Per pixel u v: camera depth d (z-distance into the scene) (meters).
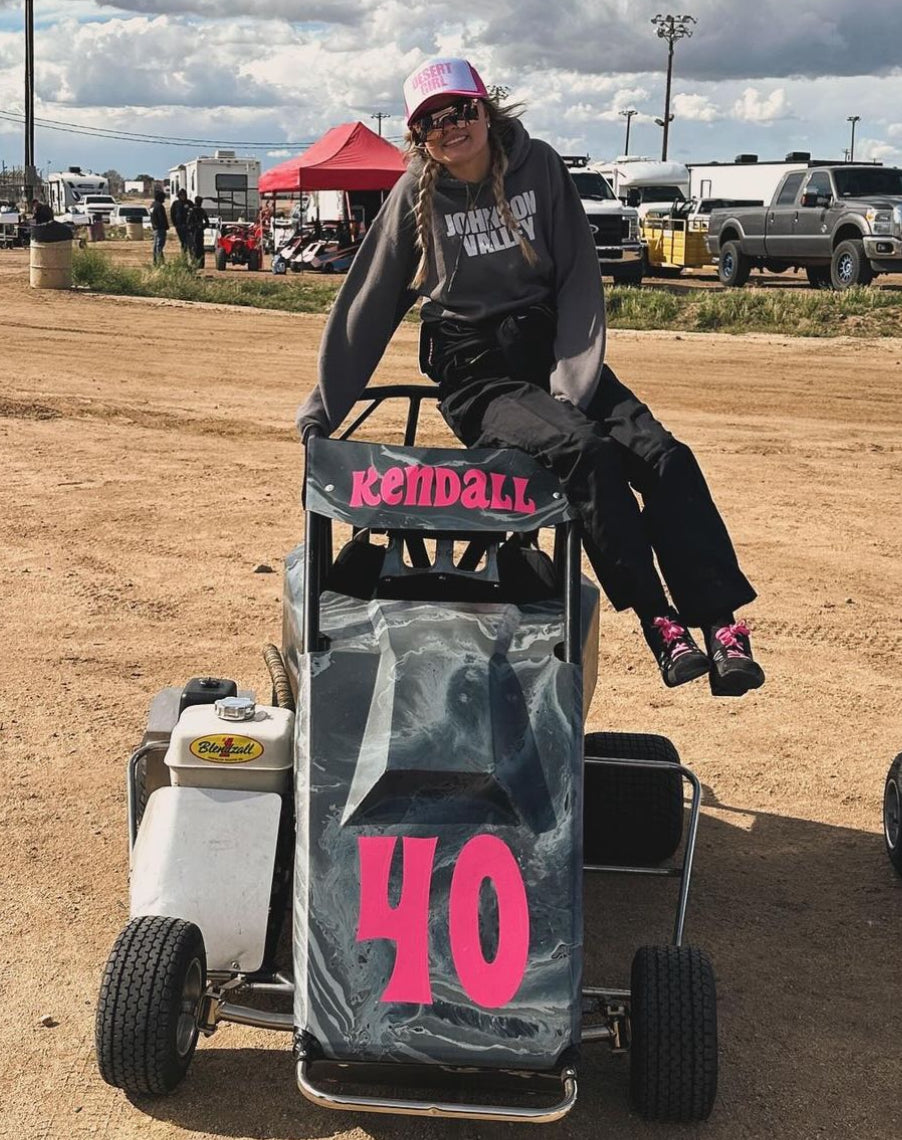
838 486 11.61
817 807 5.78
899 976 4.54
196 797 3.94
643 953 3.63
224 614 7.85
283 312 24.30
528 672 3.81
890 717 6.74
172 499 10.46
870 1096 3.89
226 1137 3.62
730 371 17.86
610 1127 3.69
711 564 4.04
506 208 4.29
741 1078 3.95
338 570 4.52
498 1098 3.75
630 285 29.94
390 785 3.54
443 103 4.17
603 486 3.99
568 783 3.62
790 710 6.78
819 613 8.25
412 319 22.02
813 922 4.87
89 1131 3.63
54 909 4.76
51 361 17.25
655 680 7.13
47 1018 4.14
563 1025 3.31
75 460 11.71
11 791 5.61
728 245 29.78
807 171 27.45
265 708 4.14
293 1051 3.63
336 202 40.25
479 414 4.38
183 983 3.52
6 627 7.54
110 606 7.95
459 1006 3.32
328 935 3.40
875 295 23.47
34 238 26.61
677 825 5.11
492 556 4.26
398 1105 3.24
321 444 4.18
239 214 54.78
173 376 16.41
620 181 42.78
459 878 3.46
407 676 3.72
